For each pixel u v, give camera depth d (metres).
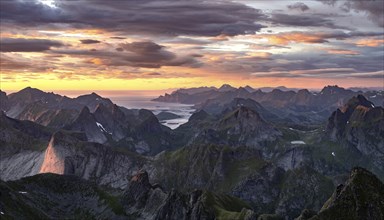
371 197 189.50
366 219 183.62
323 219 186.88
